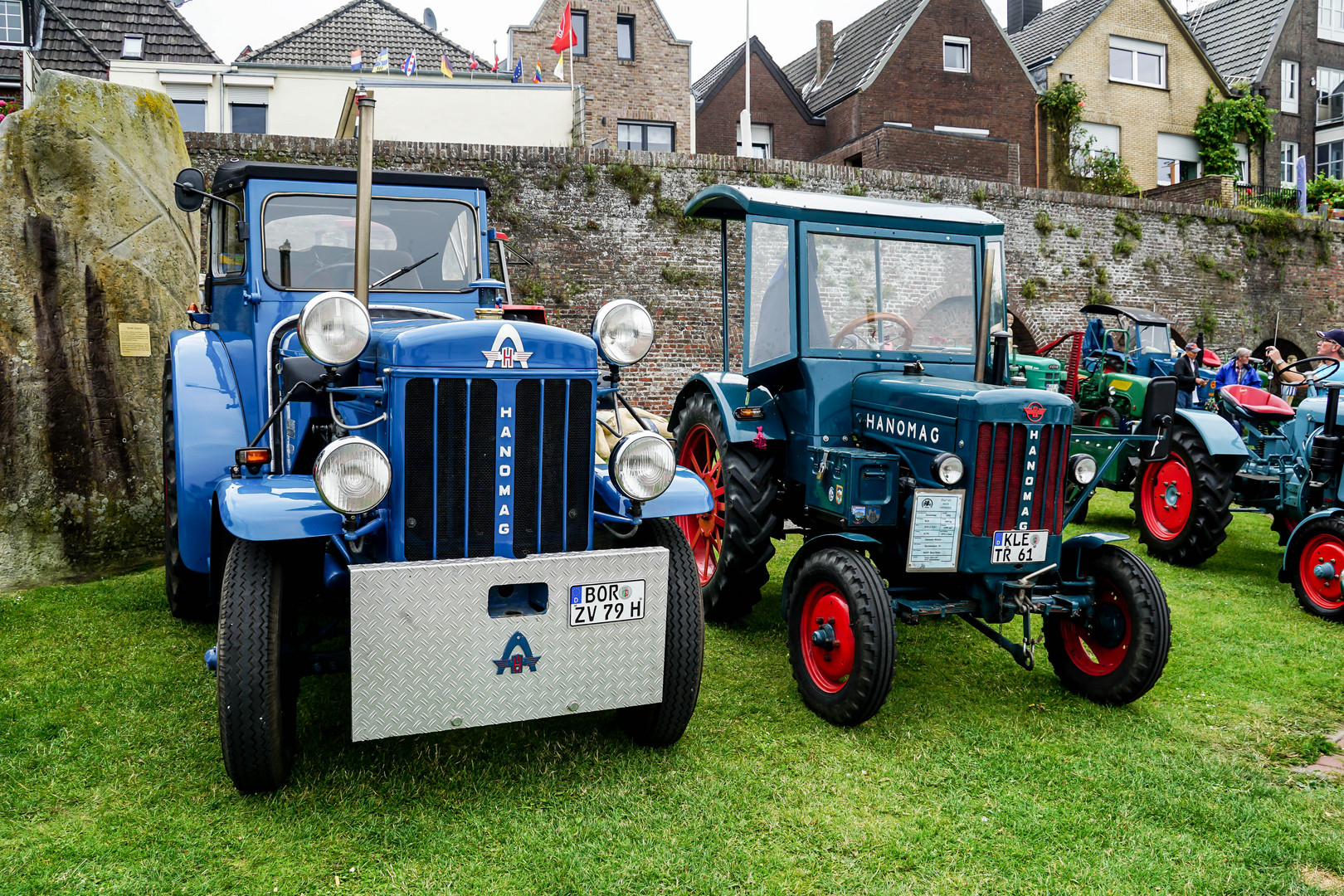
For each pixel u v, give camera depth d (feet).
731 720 11.16
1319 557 16.51
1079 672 12.35
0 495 15.66
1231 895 7.77
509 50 67.05
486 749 10.07
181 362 12.28
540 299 33.94
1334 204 65.92
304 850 8.01
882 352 13.51
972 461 11.12
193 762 9.46
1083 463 11.69
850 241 13.39
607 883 7.64
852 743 10.59
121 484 16.94
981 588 11.57
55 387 16.22
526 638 8.75
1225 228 47.09
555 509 9.24
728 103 72.18
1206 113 75.41
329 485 7.95
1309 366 46.09
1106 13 72.79
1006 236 42.60
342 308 8.51
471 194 13.65
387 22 63.31
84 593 15.37
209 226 13.85
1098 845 8.54
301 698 11.26
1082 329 43.91
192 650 12.69
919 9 67.51
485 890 7.51
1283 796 9.53
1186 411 20.52
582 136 46.19
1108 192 66.49
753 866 8.00
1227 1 87.92
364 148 9.84
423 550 8.75
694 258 35.83
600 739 10.48
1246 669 13.50
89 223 16.92
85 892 7.29
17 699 10.87
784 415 14.25
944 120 68.59
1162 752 10.55
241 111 51.83
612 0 68.74
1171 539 20.51
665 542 10.15
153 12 59.41
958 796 9.36
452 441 8.76
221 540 10.97
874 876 7.93
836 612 11.26
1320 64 83.25
